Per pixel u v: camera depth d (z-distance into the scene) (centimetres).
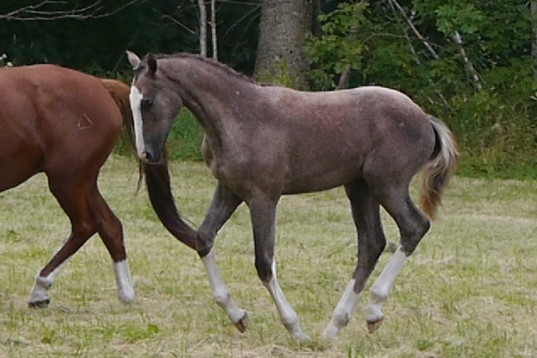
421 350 1099
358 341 1125
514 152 2761
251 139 1059
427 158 1123
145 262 1546
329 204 2228
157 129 1052
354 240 1794
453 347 1101
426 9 2975
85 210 1277
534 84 2889
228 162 1059
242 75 1078
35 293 1267
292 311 1097
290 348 1091
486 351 1095
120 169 2573
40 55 3562
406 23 3133
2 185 1230
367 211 1135
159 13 3516
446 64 2934
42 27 3584
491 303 1328
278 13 3122
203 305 1292
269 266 1074
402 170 1103
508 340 1141
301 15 3136
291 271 1520
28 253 1602
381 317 1130
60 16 3269
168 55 1069
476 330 1182
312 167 1083
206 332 1152
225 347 1092
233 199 1098
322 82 3089
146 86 1047
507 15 2959
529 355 1088
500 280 1479
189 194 2292
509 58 3047
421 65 3006
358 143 1093
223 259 1585
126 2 3575
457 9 2886
